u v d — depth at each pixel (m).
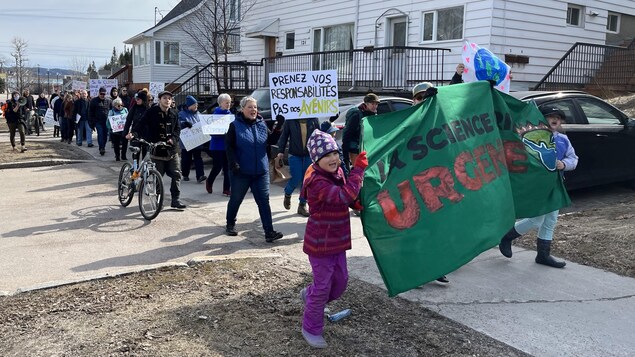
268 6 22.23
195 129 10.23
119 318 4.36
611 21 17.61
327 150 3.80
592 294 5.04
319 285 3.91
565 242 6.57
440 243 4.38
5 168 13.24
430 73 15.66
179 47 36.03
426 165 4.51
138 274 5.41
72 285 5.11
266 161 6.74
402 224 4.27
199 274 5.39
